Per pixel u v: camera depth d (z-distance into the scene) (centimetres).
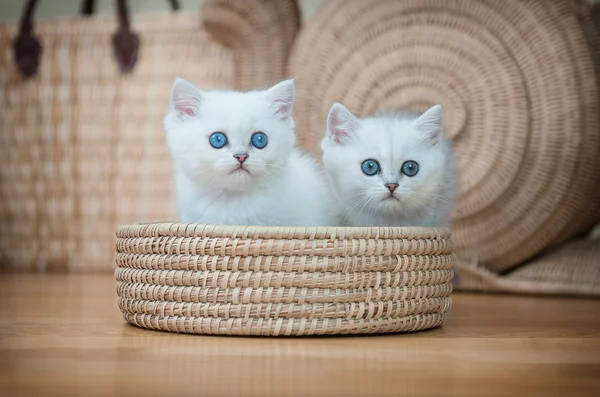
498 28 137
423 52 139
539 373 75
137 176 162
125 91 162
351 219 104
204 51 159
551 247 146
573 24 137
